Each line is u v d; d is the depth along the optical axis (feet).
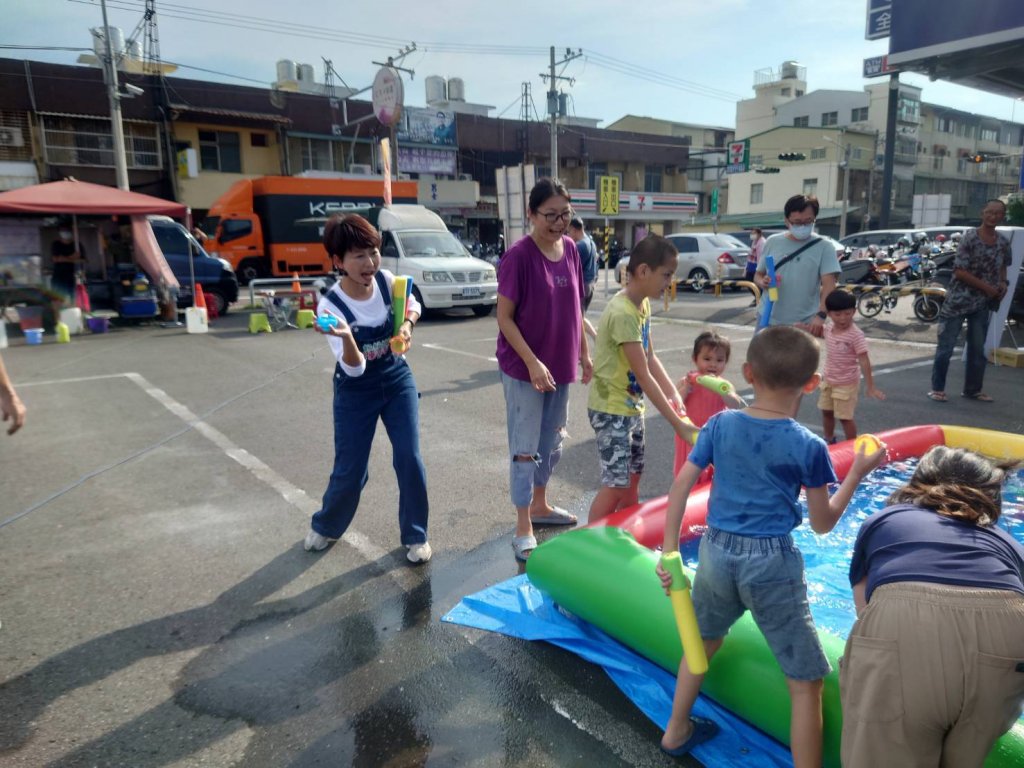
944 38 26.84
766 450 6.55
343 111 105.40
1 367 9.56
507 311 11.41
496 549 12.57
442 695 8.64
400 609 10.60
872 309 41.88
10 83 81.76
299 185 69.97
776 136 155.63
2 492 15.47
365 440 11.73
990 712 5.23
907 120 162.40
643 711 8.26
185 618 10.37
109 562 12.12
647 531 11.28
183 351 34.45
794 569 6.54
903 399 22.72
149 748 7.78
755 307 49.44
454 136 116.67
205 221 73.26
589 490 15.47
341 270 11.02
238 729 8.08
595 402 11.33
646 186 146.72
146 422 21.22
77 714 8.32
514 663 9.28
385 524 13.62
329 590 11.16
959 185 180.34
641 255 10.46
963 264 21.29
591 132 136.87
